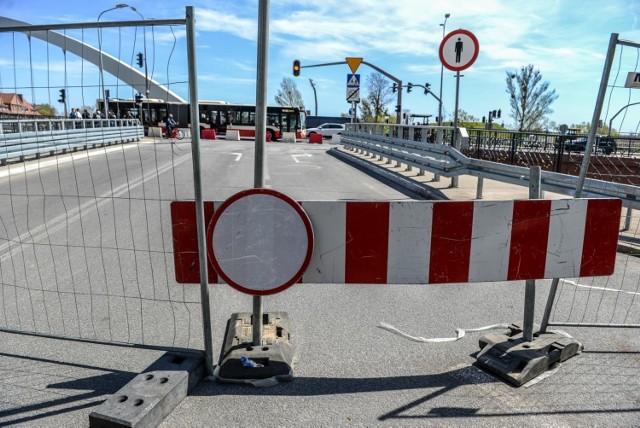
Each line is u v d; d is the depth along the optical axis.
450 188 10.55
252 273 2.93
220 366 3.00
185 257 2.98
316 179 12.95
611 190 6.18
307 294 4.61
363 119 52.84
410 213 2.95
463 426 2.56
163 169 14.41
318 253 2.97
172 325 3.80
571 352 3.36
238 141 31.75
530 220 3.05
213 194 10.39
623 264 5.68
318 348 3.45
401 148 13.80
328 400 2.79
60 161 14.92
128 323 3.83
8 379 2.94
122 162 15.71
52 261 5.49
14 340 3.49
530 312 3.29
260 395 2.83
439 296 4.60
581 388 2.96
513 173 8.01
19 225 7.16
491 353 3.23
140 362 3.19
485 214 3.00
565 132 17.08
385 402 2.78
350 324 3.90
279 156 20.33
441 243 3.00
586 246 3.16
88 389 2.84
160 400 2.53
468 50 9.10
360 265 3.00
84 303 4.25
